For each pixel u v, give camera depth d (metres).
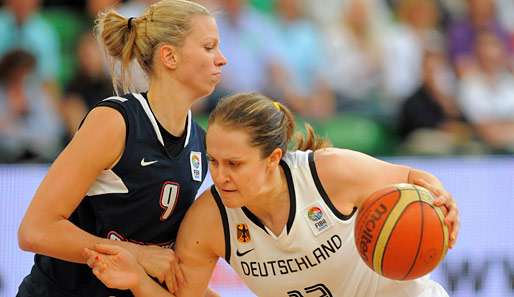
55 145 13.81
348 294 7.16
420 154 14.53
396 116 15.07
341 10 15.61
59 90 14.09
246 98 6.46
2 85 13.88
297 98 15.06
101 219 7.10
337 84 15.23
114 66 7.29
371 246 6.48
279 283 7.07
